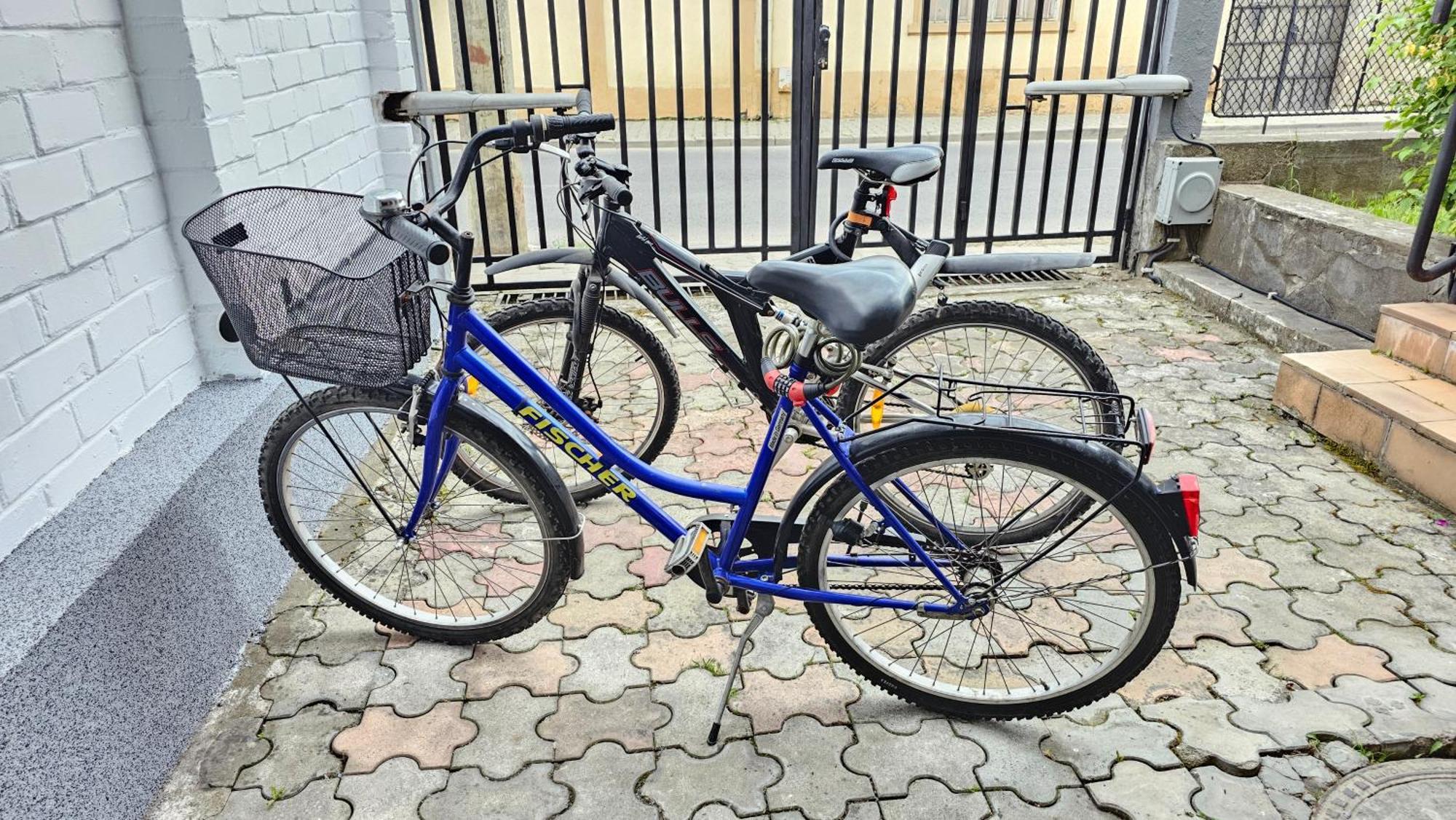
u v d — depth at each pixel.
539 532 2.85
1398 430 3.01
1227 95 5.54
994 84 11.23
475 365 2.07
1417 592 2.53
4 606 1.75
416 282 1.99
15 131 2.00
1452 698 2.15
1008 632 2.44
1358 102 5.35
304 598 2.60
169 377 2.58
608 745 2.09
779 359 1.96
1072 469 1.86
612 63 11.19
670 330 2.90
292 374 1.97
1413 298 3.69
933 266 2.47
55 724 1.70
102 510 2.07
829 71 10.99
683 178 4.86
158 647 2.03
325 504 2.72
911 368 3.50
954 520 2.53
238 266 1.83
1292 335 4.04
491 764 2.04
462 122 5.04
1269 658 2.30
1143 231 5.11
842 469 1.96
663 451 3.37
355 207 2.23
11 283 1.97
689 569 2.06
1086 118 11.11
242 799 1.96
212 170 2.55
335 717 2.18
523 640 2.44
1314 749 2.03
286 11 3.10
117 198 2.36
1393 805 1.89
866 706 2.20
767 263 1.93
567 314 2.89
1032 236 5.23
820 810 1.92
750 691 2.25
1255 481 3.09
